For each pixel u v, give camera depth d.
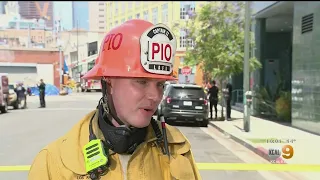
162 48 1.29
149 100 1.31
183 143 1.52
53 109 14.97
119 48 1.32
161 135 1.43
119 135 1.30
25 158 6.07
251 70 16.20
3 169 5.47
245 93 11.44
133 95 1.29
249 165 6.73
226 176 5.95
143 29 1.33
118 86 1.32
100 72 1.35
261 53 19.86
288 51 25.64
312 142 7.59
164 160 1.42
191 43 13.01
